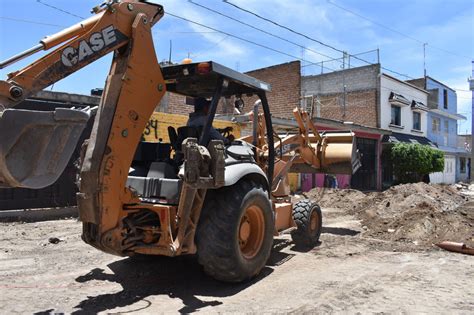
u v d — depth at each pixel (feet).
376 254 23.02
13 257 21.21
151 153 18.67
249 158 17.89
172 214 15.23
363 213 38.63
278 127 59.47
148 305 14.49
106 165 13.85
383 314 13.83
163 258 20.84
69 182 35.24
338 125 73.00
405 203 37.76
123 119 14.25
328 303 14.71
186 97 20.74
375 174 86.48
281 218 22.13
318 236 25.49
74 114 12.41
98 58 13.76
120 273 18.48
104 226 13.89
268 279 17.78
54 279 17.60
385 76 92.32
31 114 11.57
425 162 84.48
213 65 16.15
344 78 95.30
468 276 18.56
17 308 14.14
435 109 115.55
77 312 13.79
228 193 16.07
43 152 11.91
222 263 15.60
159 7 15.79
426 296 15.72
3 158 11.11
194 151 14.42
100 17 13.92
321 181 71.77
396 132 97.50
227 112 26.68
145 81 14.87
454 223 28.94
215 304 14.58
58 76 12.84
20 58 12.27
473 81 109.29
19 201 32.63
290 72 84.28
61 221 32.58
